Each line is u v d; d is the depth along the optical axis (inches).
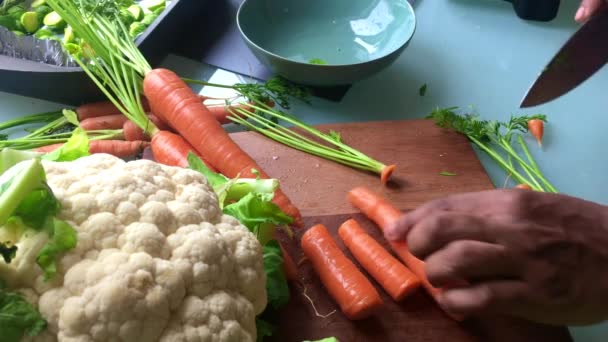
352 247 16.3
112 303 10.3
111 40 20.8
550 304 12.0
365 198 17.3
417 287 15.2
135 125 20.0
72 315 10.1
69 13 20.5
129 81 20.7
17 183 10.0
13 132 20.9
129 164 13.3
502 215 12.7
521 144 20.3
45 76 20.1
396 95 22.6
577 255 11.9
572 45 15.1
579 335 15.4
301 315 15.0
